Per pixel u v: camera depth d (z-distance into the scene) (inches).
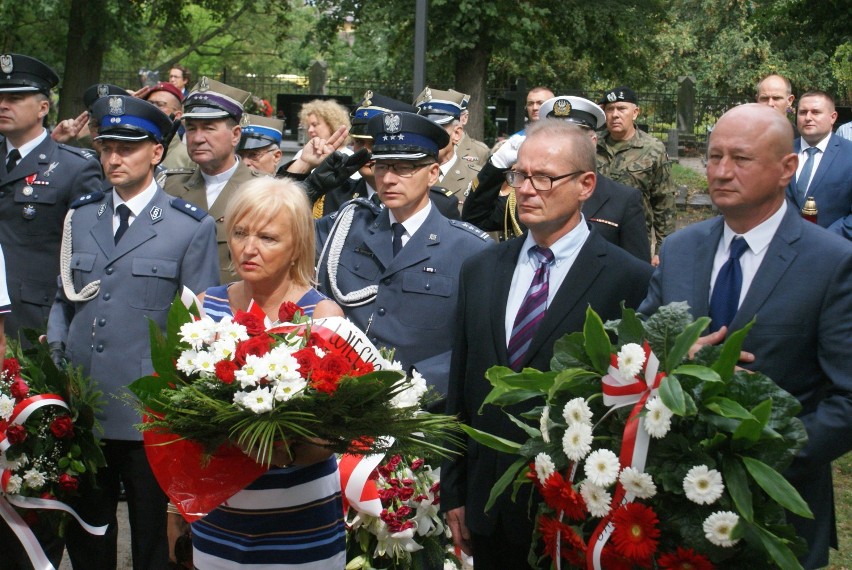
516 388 122.8
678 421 111.2
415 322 178.2
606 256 141.9
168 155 302.5
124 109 179.8
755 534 107.3
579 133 141.7
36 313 224.1
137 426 117.6
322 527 131.4
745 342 123.6
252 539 128.2
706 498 107.2
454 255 180.5
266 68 1449.3
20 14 850.1
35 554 171.5
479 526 141.5
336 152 216.7
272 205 134.9
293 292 139.4
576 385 119.0
